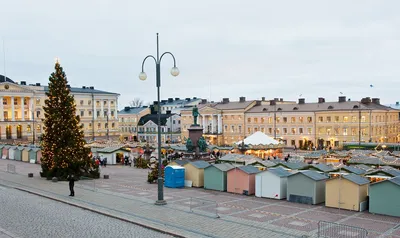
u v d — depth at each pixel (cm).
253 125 11812
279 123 11238
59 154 4366
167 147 7769
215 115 12681
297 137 10875
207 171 3756
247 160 5109
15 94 12556
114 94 14812
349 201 2831
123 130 15888
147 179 4406
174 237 2088
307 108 10806
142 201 3047
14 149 7631
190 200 2902
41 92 13350
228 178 3591
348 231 2188
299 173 3098
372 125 9844
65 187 3784
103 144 8606
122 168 6062
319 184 3069
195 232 2150
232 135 12319
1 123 12256
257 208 2866
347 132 9975
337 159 5688
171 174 3844
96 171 4653
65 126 4475
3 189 3725
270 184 3284
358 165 4425
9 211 2706
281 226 2320
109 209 2738
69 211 2717
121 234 2138
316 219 2523
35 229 2239
